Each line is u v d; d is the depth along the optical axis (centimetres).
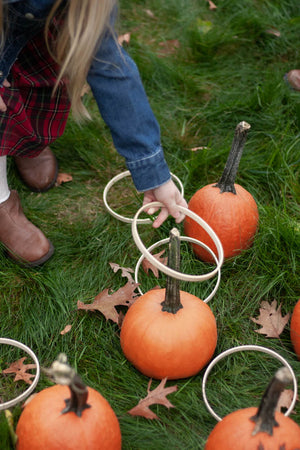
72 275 225
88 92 315
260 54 350
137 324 178
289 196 261
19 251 221
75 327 204
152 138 182
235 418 145
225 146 281
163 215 197
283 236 226
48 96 213
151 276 225
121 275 222
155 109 307
